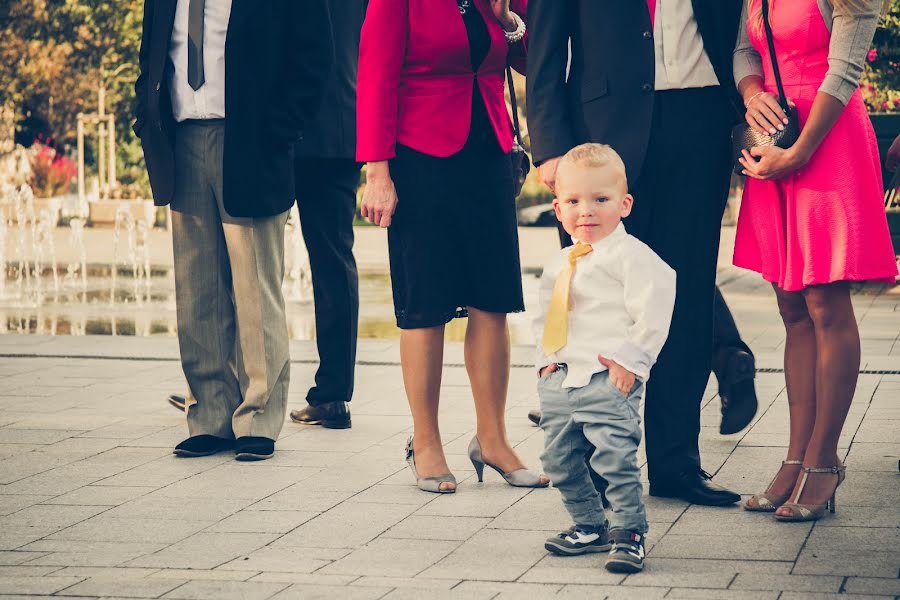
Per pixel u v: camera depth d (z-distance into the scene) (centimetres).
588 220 518
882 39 1531
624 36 595
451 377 988
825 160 573
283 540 563
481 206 652
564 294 524
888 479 646
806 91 578
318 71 728
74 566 525
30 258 2341
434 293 652
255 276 731
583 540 537
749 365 707
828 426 586
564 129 601
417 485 659
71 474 688
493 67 656
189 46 719
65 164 3628
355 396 913
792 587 480
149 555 541
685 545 544
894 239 1526
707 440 749
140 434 788
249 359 734
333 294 799
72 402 888
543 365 532
